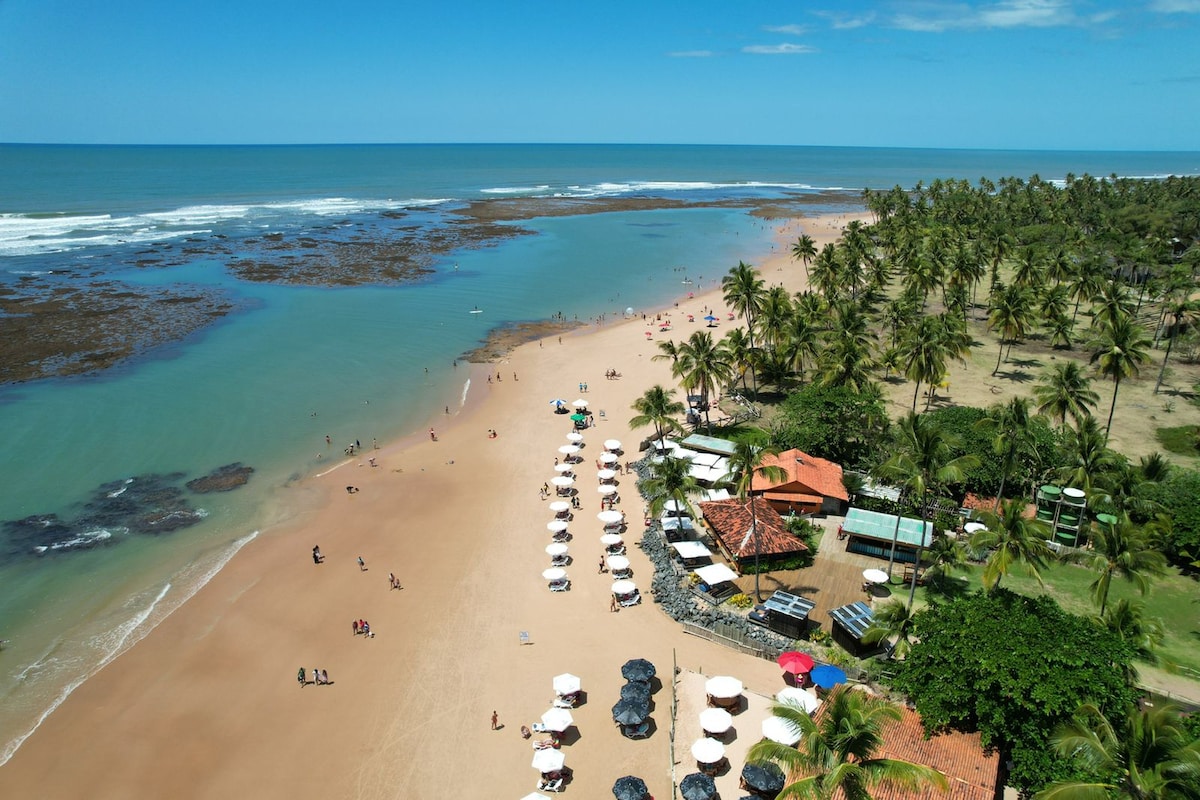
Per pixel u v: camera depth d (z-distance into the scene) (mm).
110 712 37750
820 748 24016
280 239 166375
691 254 166625
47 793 33188
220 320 104812
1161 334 99438
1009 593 37844
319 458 66562
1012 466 52844
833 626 41844
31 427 69375
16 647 42062
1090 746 24781
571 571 50000
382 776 34062
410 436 71938
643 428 74000
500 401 80875
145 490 59656
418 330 105000
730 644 42250
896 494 56094
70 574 48750
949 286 117688
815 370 83875
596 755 34969
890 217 184625
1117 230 152625
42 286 117438
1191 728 28031
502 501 59844
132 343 93125
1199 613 44375
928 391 81250
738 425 72125
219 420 73062
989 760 30906
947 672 32938
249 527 55312
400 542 53781
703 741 33594
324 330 102875
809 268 139875
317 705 38406
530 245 172000
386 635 43750
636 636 43344
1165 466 51781
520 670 40688
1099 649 32656
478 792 33188
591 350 98250
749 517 50625
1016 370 89688
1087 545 51188
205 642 43000
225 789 33438
